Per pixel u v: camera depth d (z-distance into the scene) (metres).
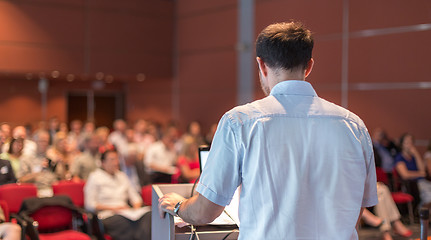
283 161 1.22
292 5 8.54
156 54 11.05
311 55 1.33
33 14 9.62
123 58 10.60
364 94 7.52
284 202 1.21
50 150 6.35
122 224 4.67
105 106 12.70
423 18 6.79
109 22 10.42
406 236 5.52
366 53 7.48
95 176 5.08
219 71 10.11
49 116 11.92
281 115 1.25
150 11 10.93
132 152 6.25
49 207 4.40
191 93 10.86
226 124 1.24
